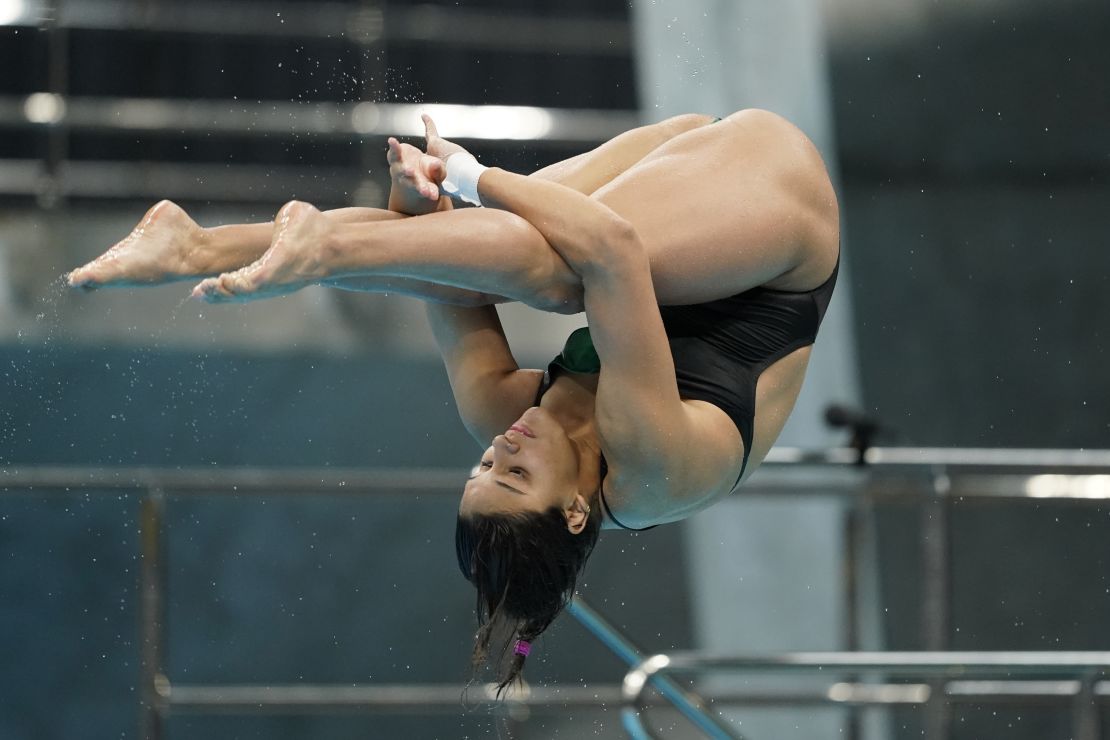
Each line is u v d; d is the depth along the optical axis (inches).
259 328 1082.1
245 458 1072.2
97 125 1169.4
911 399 1146.0
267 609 1086.4
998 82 1157.1
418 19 1304.1
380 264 373.1
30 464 1038.4
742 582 1124.5
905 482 709.3
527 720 1051.3
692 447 403.5
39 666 1053.2
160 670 682.2
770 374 442.9
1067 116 1110.4
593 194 430.9
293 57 1296.8
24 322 1047.6
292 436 1083.3
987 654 603.2
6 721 1045.8
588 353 422.9
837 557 1095.6
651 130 491.2
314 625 1091.3
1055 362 1096.8
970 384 1127.0
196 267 385.7
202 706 683.4
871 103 1214.9
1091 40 1087.6
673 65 1279.5
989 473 756.6
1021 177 1140.5
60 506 1064.8
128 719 1056.2
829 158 1219.9
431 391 1098.7
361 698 695.7
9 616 1052.5
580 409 420.8
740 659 607.5
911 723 1026.7
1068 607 1062.4
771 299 446.0
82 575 1063.6
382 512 1103.6
